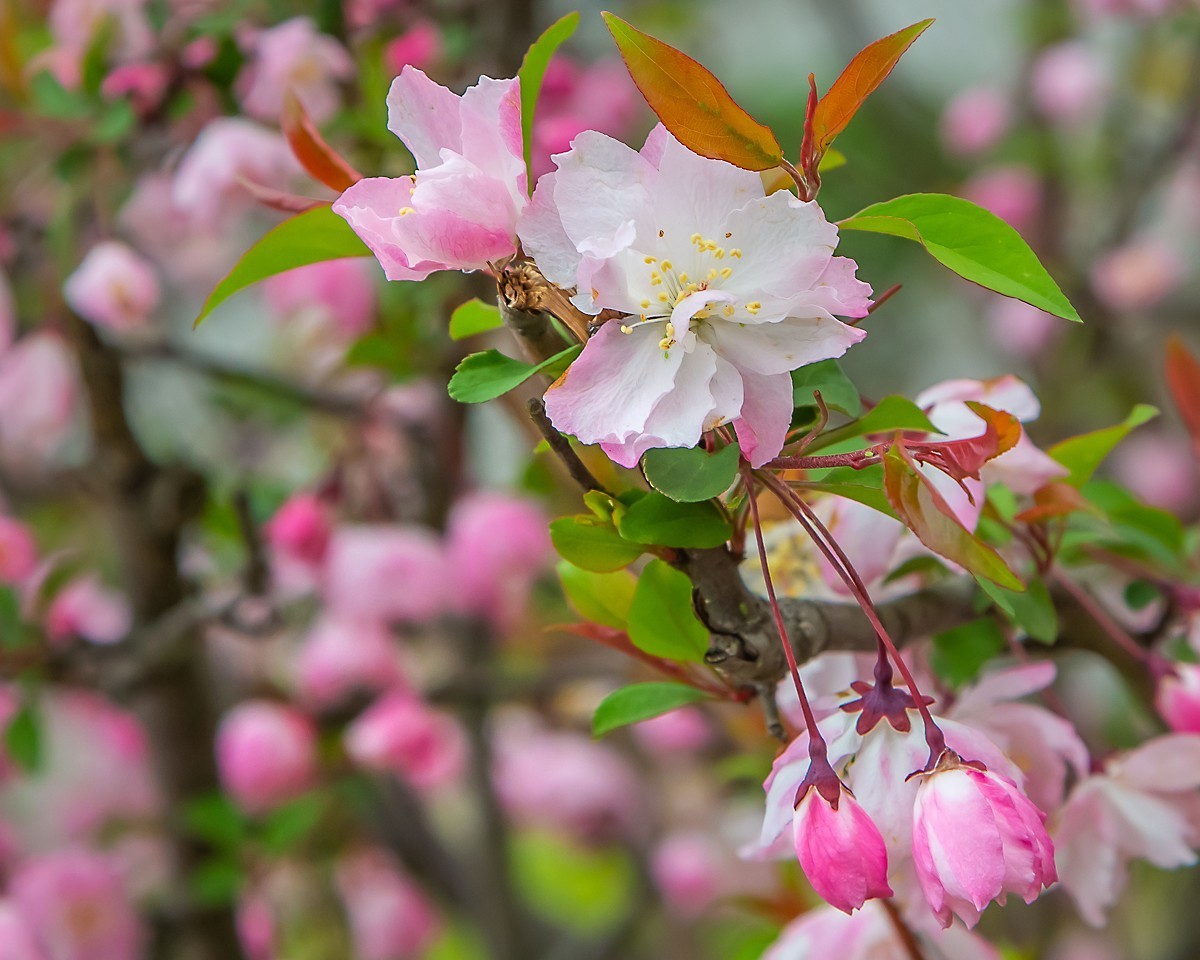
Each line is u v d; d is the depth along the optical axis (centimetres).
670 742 125
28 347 108
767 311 64
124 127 93
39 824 143
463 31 102
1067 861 70
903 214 66
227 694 121
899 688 67
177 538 106
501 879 124
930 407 71
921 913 69
